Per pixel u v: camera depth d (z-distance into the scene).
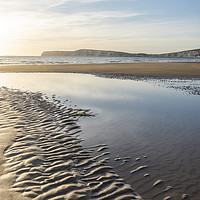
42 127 7.16
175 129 7.10
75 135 6.53
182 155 5.25
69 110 9.44
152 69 33.59
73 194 3.53
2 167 4.23
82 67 39.50
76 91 14.50
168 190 3.85
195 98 12.22
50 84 18.06
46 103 10.76
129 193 3.71
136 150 5.52
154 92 14.16
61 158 4.93
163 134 6.66
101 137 6.39
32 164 4.45
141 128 7.20
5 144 5.39
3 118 7.85
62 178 4.02
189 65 42.78
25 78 22.86
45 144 5.72
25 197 3.31
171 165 4.75
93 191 3.71
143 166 4.70
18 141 5.69
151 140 6.19
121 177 4.24
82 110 9.41
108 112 9.17
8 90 14.96
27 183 3.72
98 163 4.79
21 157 4.73
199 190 3.86
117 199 3.52
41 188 3.62
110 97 12.42
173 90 14.98
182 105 10.48
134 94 13.41
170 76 24.03
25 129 6.75
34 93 13.74
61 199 3.37
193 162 4.89
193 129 7.09
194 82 19.34
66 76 24.91
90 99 11.85
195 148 5.64
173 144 5.91
